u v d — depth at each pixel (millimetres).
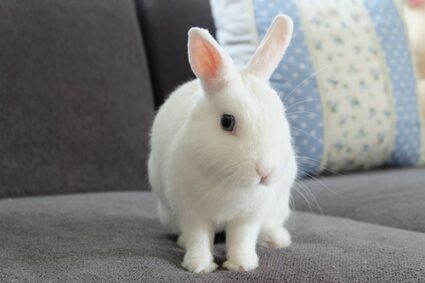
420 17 1296
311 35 1054
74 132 982
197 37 626
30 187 937
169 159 656
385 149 1118
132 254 625
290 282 562
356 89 1067
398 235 712
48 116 966
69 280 555
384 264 593
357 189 943
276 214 720
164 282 553
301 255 622
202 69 629
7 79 944
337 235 706
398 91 1117
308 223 800
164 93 1135
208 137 609
